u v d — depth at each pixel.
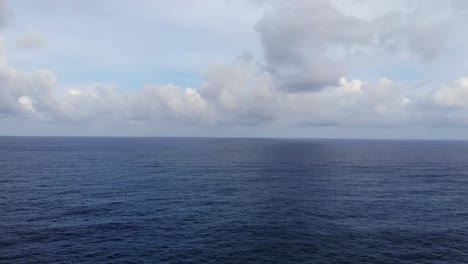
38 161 94.94
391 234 32.34
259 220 36.75
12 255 26.22
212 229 33.47
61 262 25.09
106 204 43.47
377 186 58.59
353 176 71.00
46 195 48.31
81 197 47.44
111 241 29.75
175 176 69.81
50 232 31.84
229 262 25.56
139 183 60.28
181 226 34.41
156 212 39.88
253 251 27.73
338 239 30.78
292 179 66.31
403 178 68.81
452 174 76.12
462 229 34.19
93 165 87.69
